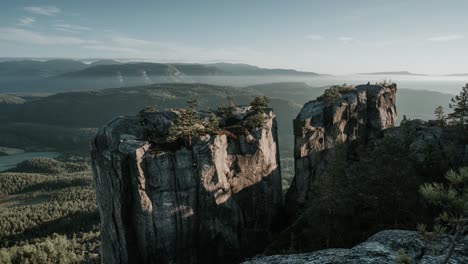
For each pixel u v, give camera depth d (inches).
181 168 3139.8
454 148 3169.3
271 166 3821.4
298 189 3907.5
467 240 1310.3
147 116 3597.4
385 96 4281.5
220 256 3361.2
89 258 6692.9
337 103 3946.9
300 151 3850.9
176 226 3142.2
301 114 3966.5
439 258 1190.3
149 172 3058.6
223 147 3383.4
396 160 2138.3
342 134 3961.6
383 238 1422.2
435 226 800.3
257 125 3725.4
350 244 2181.3
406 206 2127.2
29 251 6525.6
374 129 4148.6
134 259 3184.1
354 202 2218.3
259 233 3631.9
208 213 3235.7
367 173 2204.7
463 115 3449.8
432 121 3978.8
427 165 2866.6
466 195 719.7
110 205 3176.7
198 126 3427.7
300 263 1309.1
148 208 3053.6
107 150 3171.8
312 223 2383.1
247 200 3555.6
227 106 4224.9
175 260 3174.2
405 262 794.2
